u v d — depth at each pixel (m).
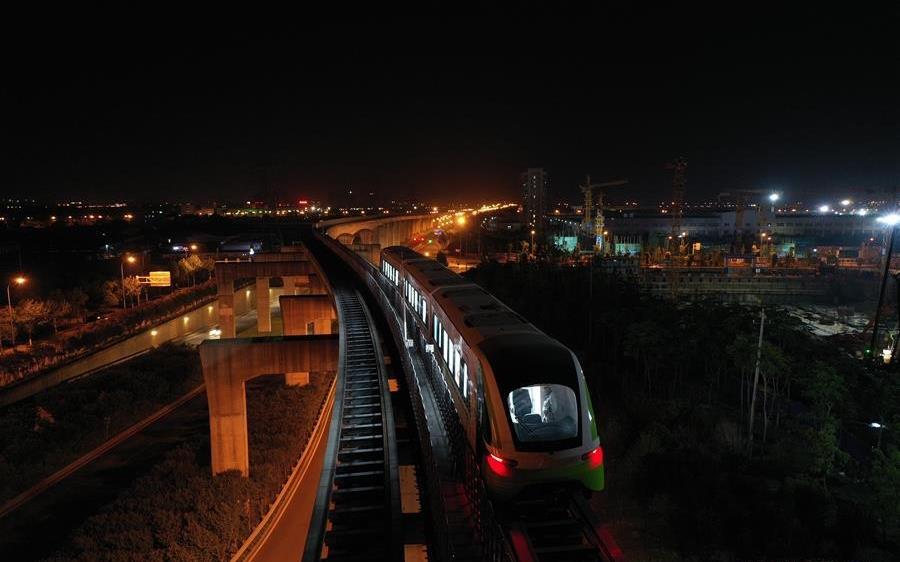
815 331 65.81
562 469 13.80
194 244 117.75
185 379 54.94
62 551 27.62
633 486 27.58
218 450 35.25
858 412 32.53
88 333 60.88
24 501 34.19
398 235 197.75
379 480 18.91
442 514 13.05
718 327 40.72
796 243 152.88
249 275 71.88
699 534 23.23
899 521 23.05
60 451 39.19
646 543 22.98
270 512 32.25
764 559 21.78
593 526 12.83
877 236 160.25
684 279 93.19
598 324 49.88
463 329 18.02
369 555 14.73
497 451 13.94
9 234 128.38
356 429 22.12
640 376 44.91
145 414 47.56
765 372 33.19
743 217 183.38
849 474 28.62
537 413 14.47
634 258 111.19
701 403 39.00
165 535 28.38
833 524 23.92
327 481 16.38
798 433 32.50
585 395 14.75
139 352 64.81
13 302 69.00
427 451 15.84
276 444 39.97
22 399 47.06
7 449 36.97
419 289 28.11
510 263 84.06
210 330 80.81
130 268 94.50
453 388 18.72
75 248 112.38
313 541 13.30
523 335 16.28
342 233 141.88
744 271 103.69
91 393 46.59
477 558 13.24
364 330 34.25
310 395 49.62
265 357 35.12
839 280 90.06
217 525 29.48
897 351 47.88
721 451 30.62
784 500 25.20
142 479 34.53
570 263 94.81
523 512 14.02
